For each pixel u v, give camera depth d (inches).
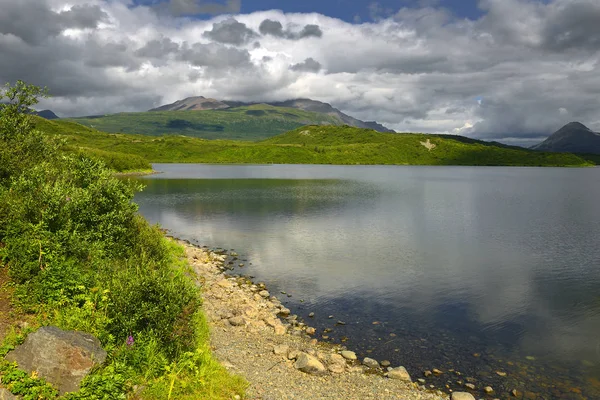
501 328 829.8
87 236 677.9
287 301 960.9
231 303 876.0
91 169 877.8
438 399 552.4
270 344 692.7
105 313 499.2
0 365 375.2
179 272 810.8
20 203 658.2
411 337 777.6
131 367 434.3
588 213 2605.8
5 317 466.6
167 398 415.2
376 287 1079.6
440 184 5172.2
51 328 409.7
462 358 695.1
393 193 3799.2
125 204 832.9
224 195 3410.4
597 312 919.7
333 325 824.9
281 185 4532.5
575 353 719.1
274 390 512.1
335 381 573.9
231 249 1494.8
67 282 542.6
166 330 491.8
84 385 378.0
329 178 5974.4
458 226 2071.9
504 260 1393.9
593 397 579.8
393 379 605.3
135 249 792.3
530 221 2263.8
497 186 5022.1
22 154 863.7
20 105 935.7
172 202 2910.9
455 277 1184.2
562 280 1169.4
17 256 570.9
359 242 1651.1
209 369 497.7
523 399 573.0
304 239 1691.7
